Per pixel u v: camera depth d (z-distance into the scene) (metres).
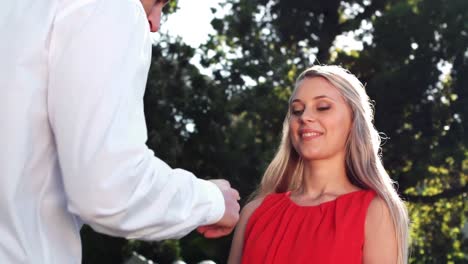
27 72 1.71
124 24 1.73
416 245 15.59
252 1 15.17
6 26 1.73
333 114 3.26
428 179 15.16
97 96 1.68
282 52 15.62
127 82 1.72
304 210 3.21
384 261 3.07
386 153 14.68
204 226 2.00
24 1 1.74
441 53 14.55
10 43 1.72
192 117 13.93
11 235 1.73
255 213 3.32
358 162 3.26
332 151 3.26
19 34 1.72
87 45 1.69
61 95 1.69
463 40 14.29
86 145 1.67
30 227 1.76
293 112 3.35
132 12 1.76
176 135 13.79
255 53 14.78
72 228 1.83
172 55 14.03
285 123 3.49
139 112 1.75
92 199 1.69
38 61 1.72
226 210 1.96
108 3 1.73
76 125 1.67
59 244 1.81
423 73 14.40
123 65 1.71
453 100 14.62
